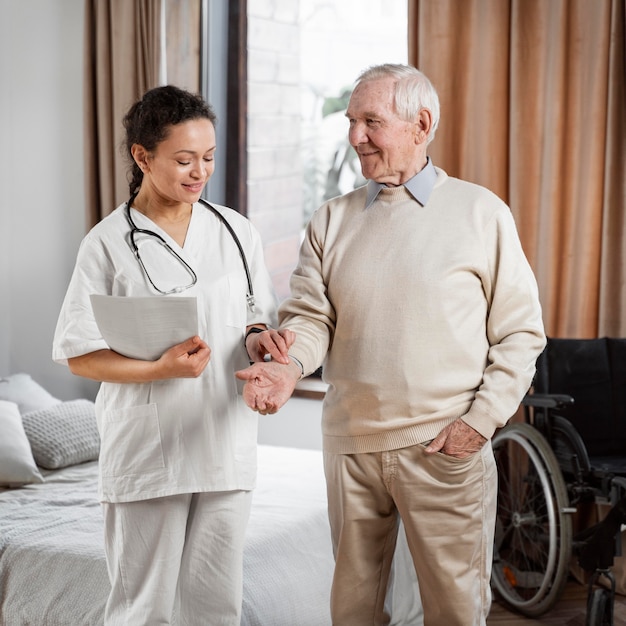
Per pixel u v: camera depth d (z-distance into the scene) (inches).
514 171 142.6
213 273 85.9
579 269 140.6
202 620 86.4
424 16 145.4
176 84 163.6
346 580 87.3
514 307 84.0
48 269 173.0
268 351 82.4
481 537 85.2
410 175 85.0
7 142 167.9
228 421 85.5
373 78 83.7
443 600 84.8
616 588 135.0
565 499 124.0
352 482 85.5
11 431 133.6
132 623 84.8
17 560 103.7
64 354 82.9
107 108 166.6
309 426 164.7
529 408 145.2
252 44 171.6
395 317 82.5
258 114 172.9
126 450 84.1
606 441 136.2
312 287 87.8
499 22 142.1
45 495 123.7
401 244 83.5
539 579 136.3
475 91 144.5
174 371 79.1
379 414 83.2
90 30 166.7
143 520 84.4
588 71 138.0
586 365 135.8
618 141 136.3
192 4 162.1
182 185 82.0
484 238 83.7
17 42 167.5
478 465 84.0
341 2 167.2
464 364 83.1
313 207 172.1
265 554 103.3
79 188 173.6
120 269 83.7
